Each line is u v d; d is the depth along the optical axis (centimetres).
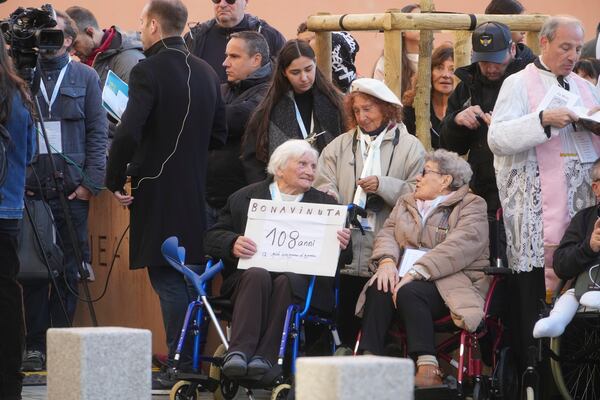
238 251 1364
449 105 1468
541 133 1302
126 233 1708
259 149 1504
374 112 1454
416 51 1773
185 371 1451
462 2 2698
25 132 1236
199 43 1759
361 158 1455
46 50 1406
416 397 1274
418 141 1470
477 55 1413
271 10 2536
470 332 1301
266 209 1377
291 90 1513
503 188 1359
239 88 1595
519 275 1357
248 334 1304
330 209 1363
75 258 1648
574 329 1307
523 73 1354
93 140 1672
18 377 1227
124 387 1025
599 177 1293
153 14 1483
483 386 1316
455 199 1380
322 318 1351
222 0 1731
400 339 1393
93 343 1014
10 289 1222
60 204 1652
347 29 1622
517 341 1366
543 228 1336
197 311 1355
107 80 1544
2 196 1210
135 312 1698
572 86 1355
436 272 1333
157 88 1455
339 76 1736
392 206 1434
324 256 1346
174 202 1463
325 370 881
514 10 1650
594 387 1330
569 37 1330
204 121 1487
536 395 1277
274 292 1330
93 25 1781
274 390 1288
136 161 1472
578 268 1278
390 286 1345
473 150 1445
